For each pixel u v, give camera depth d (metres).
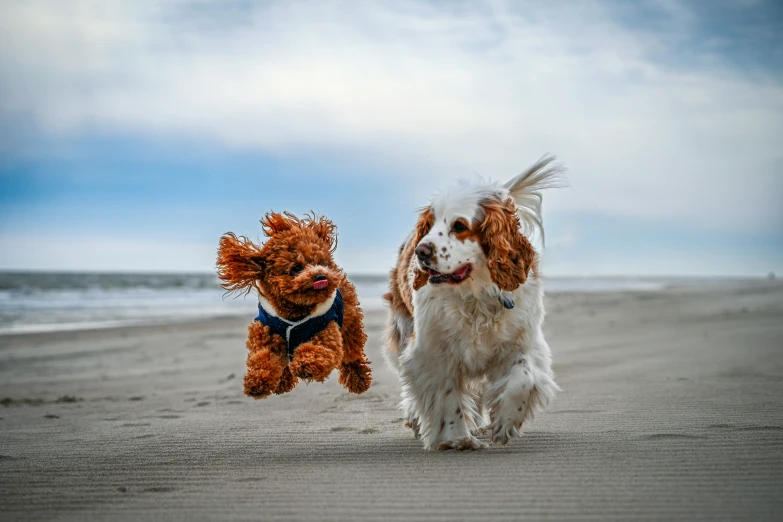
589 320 17.81
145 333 16.80
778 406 6.02
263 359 4.44
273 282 4.52
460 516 3.23
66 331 17.20
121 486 4.09
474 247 4.82
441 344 5.07
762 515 3.12
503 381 4.88
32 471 4.55
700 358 10.35
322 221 4.95
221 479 4.14
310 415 6.68
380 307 23.72
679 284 52.16
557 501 3.38
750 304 21.64
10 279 45.34
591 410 6.22
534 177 5.54
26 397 9.41
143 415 7.37
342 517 3.29
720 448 4.37
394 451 4.86
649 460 4.11
